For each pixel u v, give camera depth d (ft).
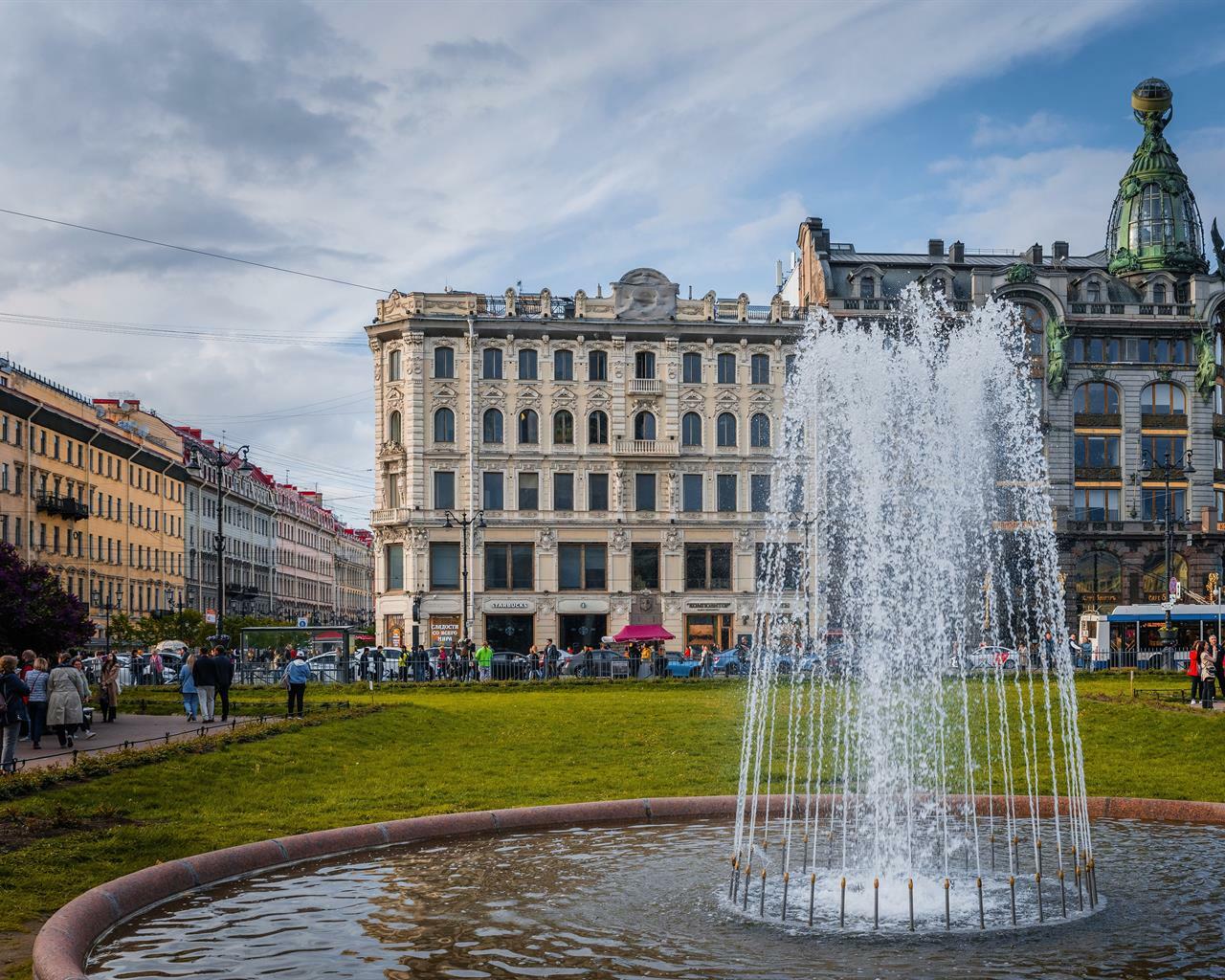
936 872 49.73
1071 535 271.69
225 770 74.59
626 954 37.88
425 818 57.52
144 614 325.42
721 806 63.72
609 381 267.80
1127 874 49.03
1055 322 276.41
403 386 264.52
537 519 264.31
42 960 34.45
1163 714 99.71
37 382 263.08
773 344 270.87
